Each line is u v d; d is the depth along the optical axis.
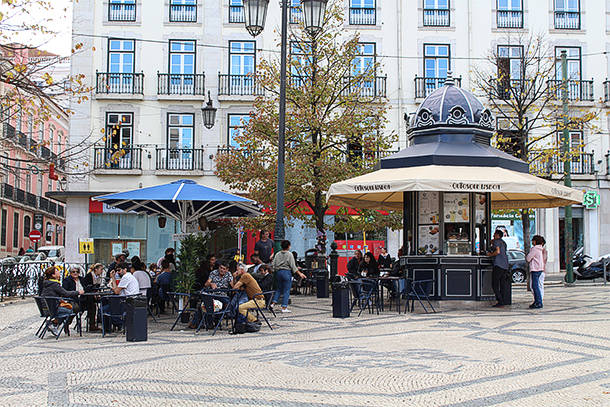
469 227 13.95
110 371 7.36
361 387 6.26
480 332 9.98
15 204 39.47
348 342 9.37
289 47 20.55
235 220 22.14
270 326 11.34
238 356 8.33
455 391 6.02
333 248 19.34
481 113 14.32
